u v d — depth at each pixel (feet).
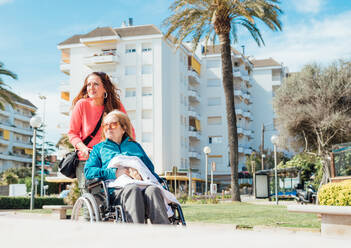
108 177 11.30
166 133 161.07
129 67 162.50
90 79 14.38
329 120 79.10
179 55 174.50
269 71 231.09
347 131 78.33
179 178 153.69
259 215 33.30
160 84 158.30
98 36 162.81
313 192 71.26
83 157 13.42
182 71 179.22
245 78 214.69
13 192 108.68
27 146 255.29
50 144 262.88
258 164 177.27
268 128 226.38
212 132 197.26
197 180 174.19
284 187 101.91
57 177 155.33
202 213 35.99
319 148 82.94
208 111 199.11
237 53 214.28
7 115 244.01
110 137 12.32
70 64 169.27
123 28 169.07
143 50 162.81
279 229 24.30
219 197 111.96
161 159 154.61
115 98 14.84
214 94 199.62
